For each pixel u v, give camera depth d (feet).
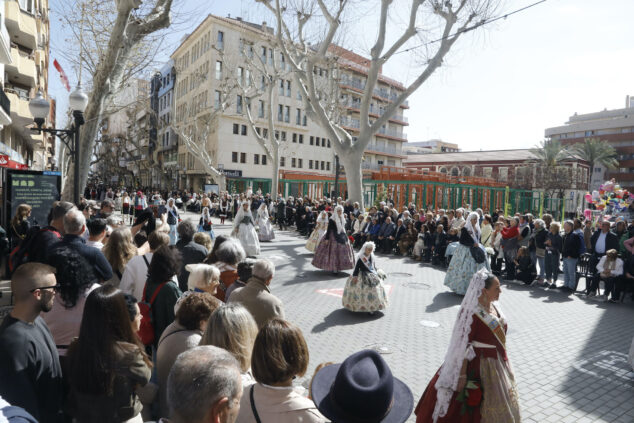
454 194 89.25
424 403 11.05
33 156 115.44
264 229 55.98
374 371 6.37
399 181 81.20
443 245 41.91
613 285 30.25
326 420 6.30
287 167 161.68
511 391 10.21
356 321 23.34
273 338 6.03
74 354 7.50
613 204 53.88
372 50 59.41
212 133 146.41
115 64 35.32
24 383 6.88
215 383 4.57
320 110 62.39
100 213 26.09
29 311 7.37
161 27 36.52
